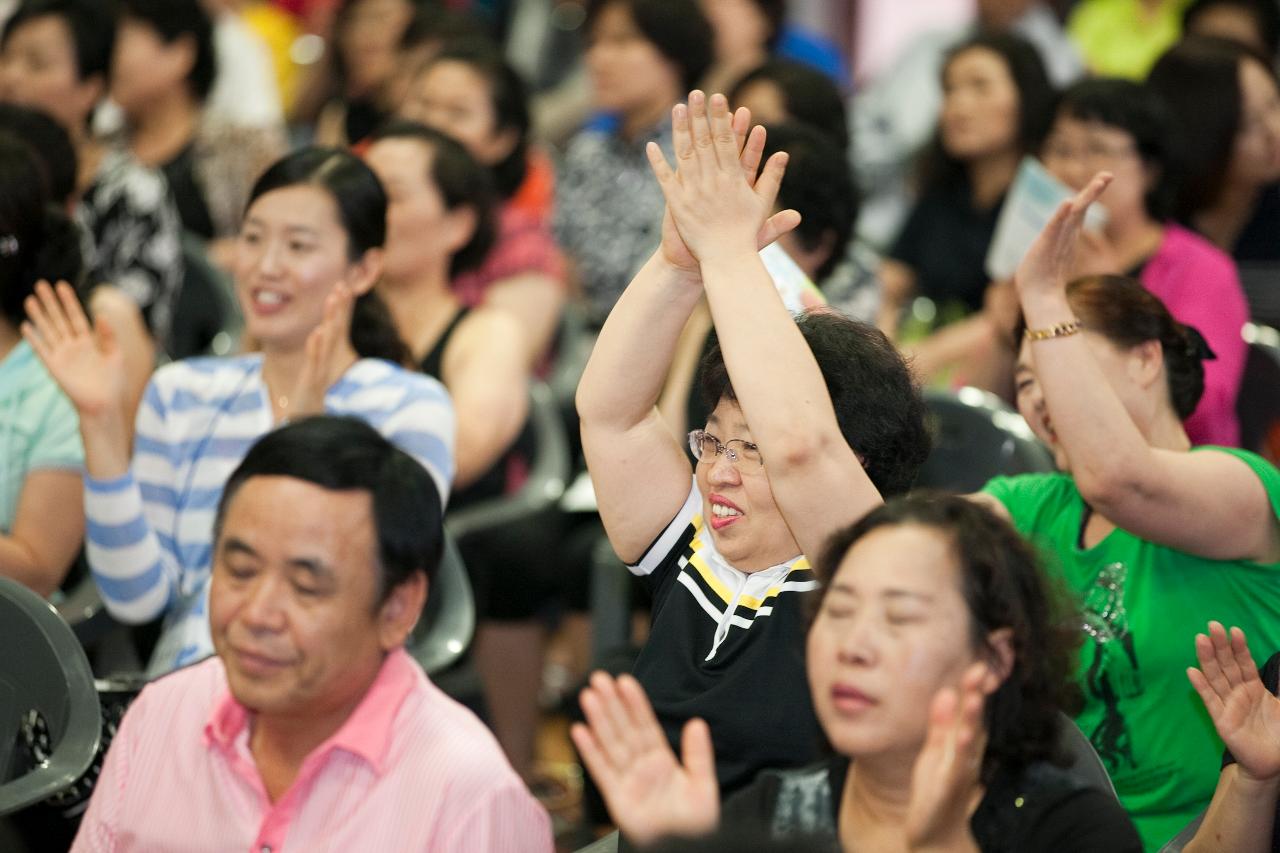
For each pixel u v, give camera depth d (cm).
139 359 989
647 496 640
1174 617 694
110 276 1206
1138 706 696
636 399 630
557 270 1303
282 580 532
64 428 838
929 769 452
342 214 842
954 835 491
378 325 864
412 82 1335
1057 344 648
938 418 916
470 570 1052
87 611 809
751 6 1642
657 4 1388
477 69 1301
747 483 602
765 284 578
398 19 1669
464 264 1080
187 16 1409
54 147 1020
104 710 707
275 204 839
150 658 894
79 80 1278
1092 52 1894
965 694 454
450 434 844
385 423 830
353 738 541
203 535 819
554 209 1437
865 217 1656
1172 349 705
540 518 1101
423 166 1044
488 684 1097
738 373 569
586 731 470
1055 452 712
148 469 823
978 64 1308
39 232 855
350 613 536
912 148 1648
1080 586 714
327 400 833
